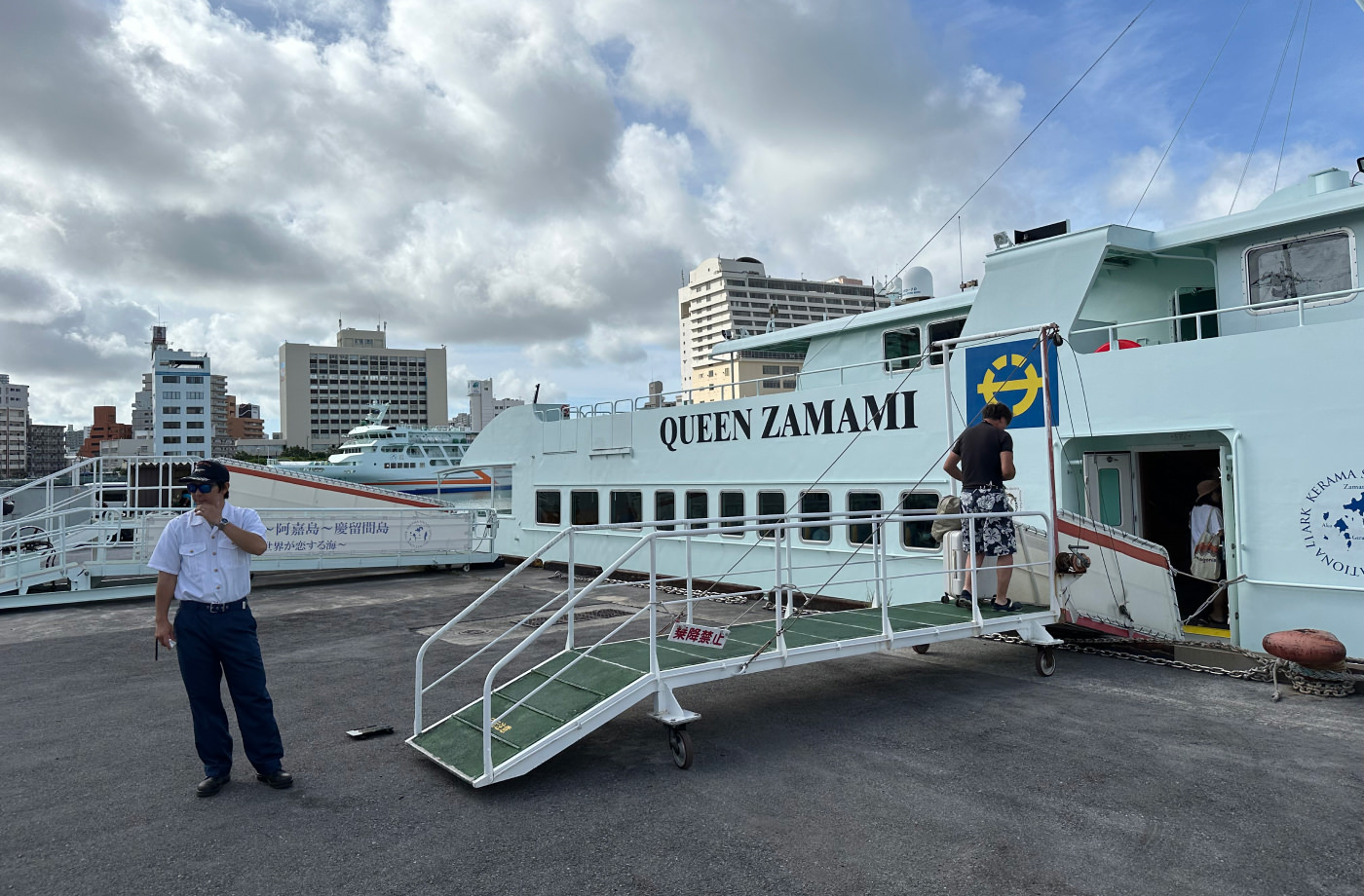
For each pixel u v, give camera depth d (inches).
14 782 214.5
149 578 700.0
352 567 701.9
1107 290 442.3
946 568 337.4
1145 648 344.2
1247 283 371.2
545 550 251.9
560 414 771.4
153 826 183.2
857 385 477.4
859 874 157.0
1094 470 394.6
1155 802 190.4
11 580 571.8
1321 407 306.5
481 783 192.9
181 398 4143.7
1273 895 147.8
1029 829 176.4
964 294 489.7
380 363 6692.9
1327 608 305.1
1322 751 224.4
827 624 286.8
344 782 209.6
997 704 276.7
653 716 221.3
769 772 213.6
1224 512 343.6
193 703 200.2
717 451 574.2
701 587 584.4
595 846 170.2
